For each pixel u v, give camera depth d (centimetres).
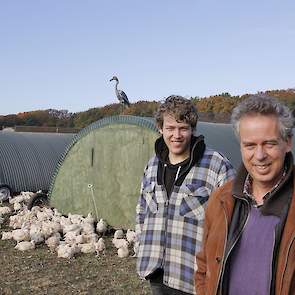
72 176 1499
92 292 843
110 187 1370
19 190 1939
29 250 1127
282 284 291
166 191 466
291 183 308
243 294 305
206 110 3478
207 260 337
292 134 310
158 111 472
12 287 866
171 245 451
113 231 1336
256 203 319
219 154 462
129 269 983
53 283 890
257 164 308
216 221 334
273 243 299
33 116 6631
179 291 443
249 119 307
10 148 2073
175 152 460
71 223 1284
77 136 1484
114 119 1359
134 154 1302
